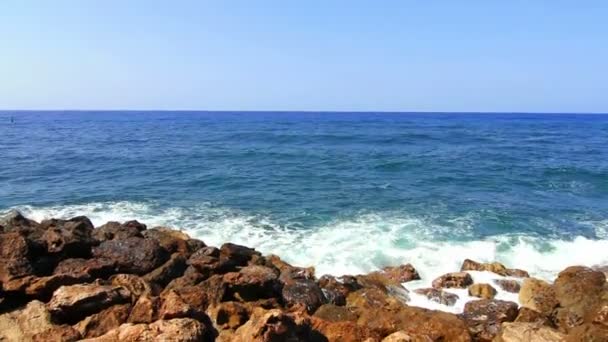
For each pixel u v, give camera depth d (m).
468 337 8.21
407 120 135.88
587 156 39.38
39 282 8.73
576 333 7.89
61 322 7.90
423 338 7.57
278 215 18.59
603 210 20.09
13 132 70.00
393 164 33.00
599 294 9.32
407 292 11.03
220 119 145.00
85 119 141.00
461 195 22.77
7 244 9.52
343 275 11.45
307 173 29.08
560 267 13.36
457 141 54.78
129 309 7.97
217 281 9.24
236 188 24.09
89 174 28.48
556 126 101.00
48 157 36.69
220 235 15.82
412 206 20.31
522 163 34.25
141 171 29.69
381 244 14.90
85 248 10.91
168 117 171.38
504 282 11.52
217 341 7.52
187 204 20.47
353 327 7.96
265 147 46.03
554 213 19.42
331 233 16.08
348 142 52.75
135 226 13.72
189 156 37.84
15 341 7.20
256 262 11.49
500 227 17.19
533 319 9.23
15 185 24.73
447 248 14.61
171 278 10.49
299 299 9.52
